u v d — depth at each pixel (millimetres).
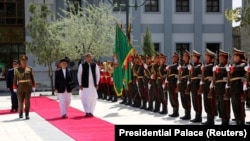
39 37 30625
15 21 38219
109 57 37125
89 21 34375
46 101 24156
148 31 35219
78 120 15375
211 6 40469
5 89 35844
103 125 13867
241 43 36469
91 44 33500
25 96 16078
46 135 12234
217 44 40531
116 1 37844
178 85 14898
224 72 12867
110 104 21484
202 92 13602
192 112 16969
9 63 38062
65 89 16234
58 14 35500
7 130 13391
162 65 16547
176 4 40094
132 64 19406
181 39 40062
